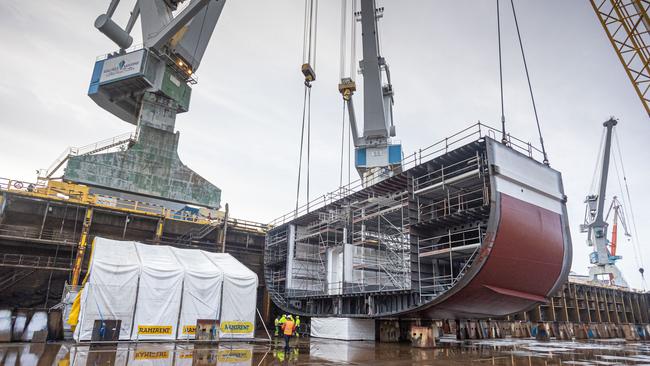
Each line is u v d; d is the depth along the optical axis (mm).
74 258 37688
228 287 25703
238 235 47812
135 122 65438
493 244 22594
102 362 14516
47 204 36812
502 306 27031
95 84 56469
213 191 57938
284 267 43812
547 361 18078
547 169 27594
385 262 32562
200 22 61000
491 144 23797
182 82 60250
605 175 78500
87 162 49562
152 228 42219
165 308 23203
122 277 22391
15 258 35312
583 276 92375
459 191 27797
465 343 29312
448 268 28875
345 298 31953
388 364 15875
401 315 27812
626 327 54312
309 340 27812
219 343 23031
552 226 26016
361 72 49531
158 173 54000
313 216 38594
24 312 20266
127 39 56500
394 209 29500
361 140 51219
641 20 26844
